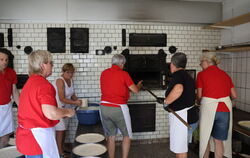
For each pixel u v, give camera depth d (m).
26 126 1.50
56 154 1.61
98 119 2.98
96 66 3.48
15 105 3.33
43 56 1.53
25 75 3.34
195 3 3.66
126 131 2.54
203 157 2.61
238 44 3.09
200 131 2.54
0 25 3.27
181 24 3.65
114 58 2.53
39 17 3.31
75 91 3.49
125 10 3.47
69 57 3.42
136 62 3.53
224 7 3.67
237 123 2.65
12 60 3.29
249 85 3.13
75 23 3.39
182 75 2.14
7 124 2.46
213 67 2.45
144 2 3.52
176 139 2.21
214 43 3.78
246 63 3.18
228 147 2.57
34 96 1.48
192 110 2.20
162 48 3.62
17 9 3.26
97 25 3.44
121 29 3.49
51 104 1.46
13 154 1.69
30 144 1.50
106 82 2.48
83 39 3.41
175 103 2.19
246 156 2.69
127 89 2.55
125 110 2.50
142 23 3.53
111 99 2.46
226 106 2.39
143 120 3.63
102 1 3.41
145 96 3.61
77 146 2.04
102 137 2.32
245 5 3.11
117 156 3.14
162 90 3.64
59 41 3.37
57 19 3.34
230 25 3.38
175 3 3.60
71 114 1.67
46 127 1.53
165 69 3.62
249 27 3.07
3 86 2.37
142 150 3.37
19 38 3.31
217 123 2.43
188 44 3.70
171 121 2.25
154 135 3.69
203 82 2.48
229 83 2.45
